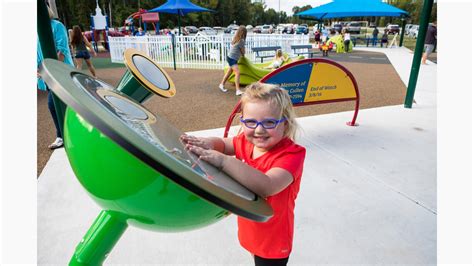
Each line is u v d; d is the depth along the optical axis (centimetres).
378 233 218
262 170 121
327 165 322
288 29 3997
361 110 543
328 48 1780
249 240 136
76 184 275
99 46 2486
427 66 1180
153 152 60
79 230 217
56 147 363
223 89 739
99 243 93
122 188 73
